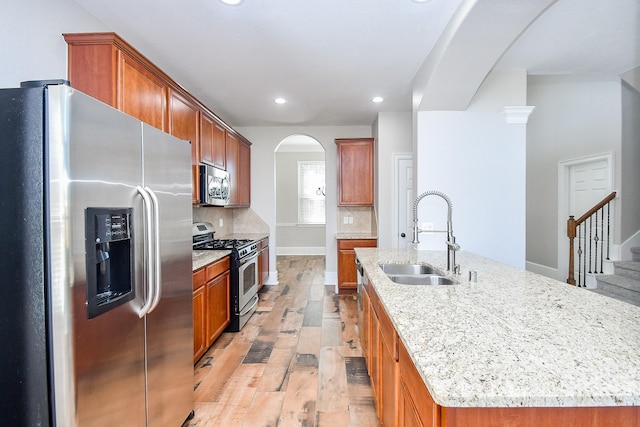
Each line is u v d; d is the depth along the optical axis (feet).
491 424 2.64
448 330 3.75
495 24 6.82
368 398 7.41
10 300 3.62
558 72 10.50
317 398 7.43
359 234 17.06
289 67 10.14
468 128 10.41
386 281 6.25
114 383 4.29
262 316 12.96
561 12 7.16
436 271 7.68
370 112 15.07
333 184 17.74
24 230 3.59
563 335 3.60
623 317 4.17
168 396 5.68
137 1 6.81
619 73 10.60
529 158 19.10
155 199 4.97
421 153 10.46
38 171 3.58
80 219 3.76
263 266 16.24
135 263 4.70
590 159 15.11
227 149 13.64
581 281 15.81
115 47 6.49
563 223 16.71
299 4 6.95
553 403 2.51
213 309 9.82
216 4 6.95
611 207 14.26
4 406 3.67
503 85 10.36
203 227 13.26
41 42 6.04
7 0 5.45
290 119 16.20
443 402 2.52
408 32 8.08
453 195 10.43
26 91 3.60
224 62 9.78
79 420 3.72
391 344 4.77
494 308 4.55
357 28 7.93
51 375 3.59
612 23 7.66
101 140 4.09
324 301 14.89
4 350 3.64
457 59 8.11
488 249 10.41
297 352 9.75
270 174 17.71
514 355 3.13
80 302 3.75
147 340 5.02
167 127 8.54
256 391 7.72
